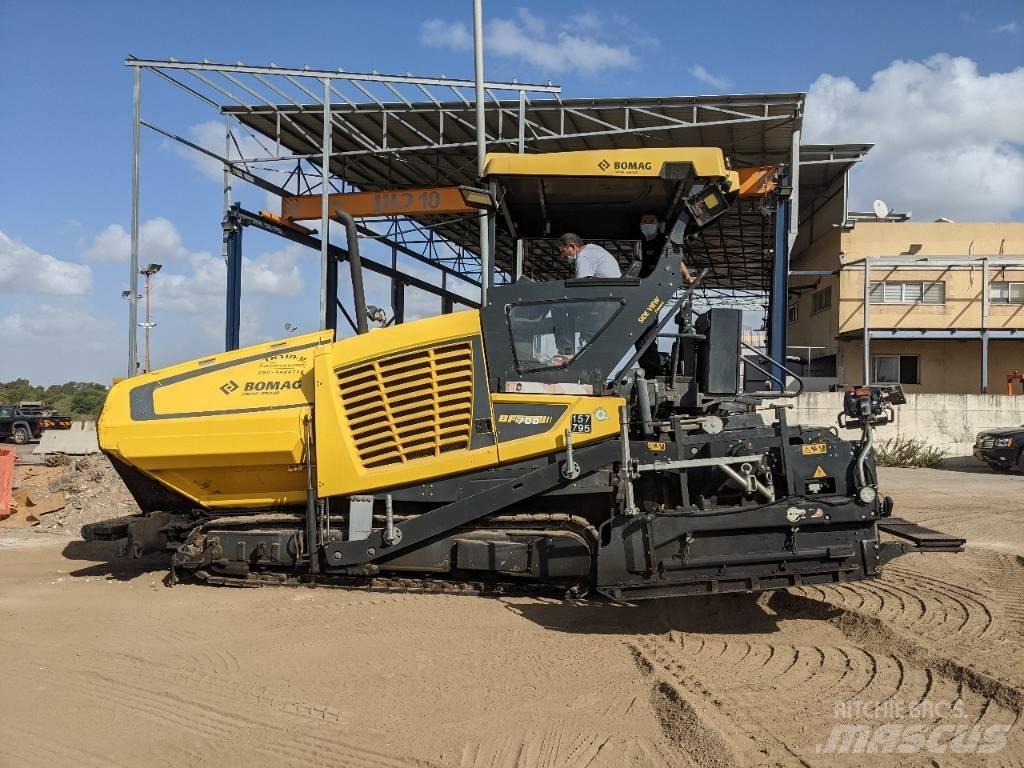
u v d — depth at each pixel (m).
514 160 6.19
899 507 11.95
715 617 5.98
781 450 5.66
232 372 6.93
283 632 5.63
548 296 6.22
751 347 6.91
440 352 6.30
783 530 5.47
